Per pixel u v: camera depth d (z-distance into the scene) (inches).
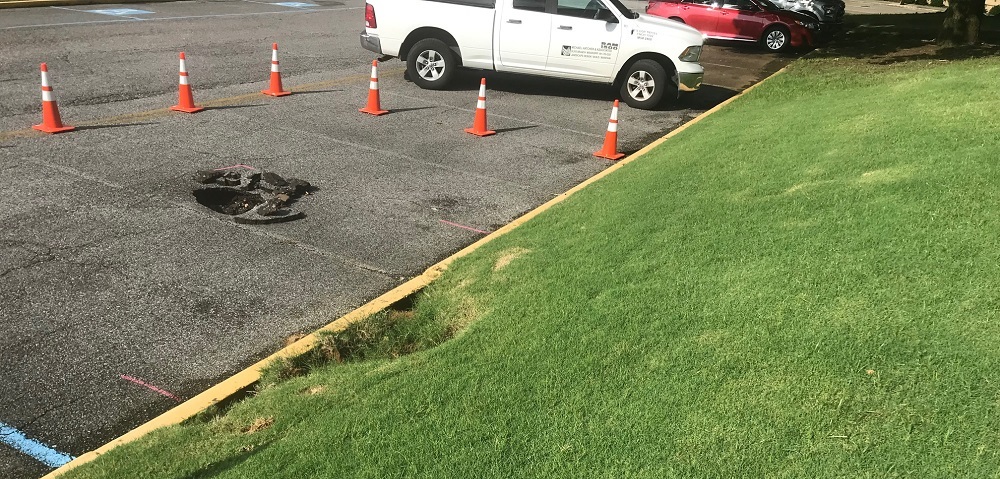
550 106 498.0
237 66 552.4
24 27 646.5
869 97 385.1
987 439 114.7
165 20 756.0
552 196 322.7
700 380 142.0
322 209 292.2
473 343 174.1
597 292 190.1
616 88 522.3
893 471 112.7
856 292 161.2
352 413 149.7
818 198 223.1
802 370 138.5
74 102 420.8
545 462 127.4
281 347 196.7
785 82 518.6
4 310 205.0
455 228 281.7
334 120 423.8
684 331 160.7
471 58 512.1
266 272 237.3
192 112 418.6
